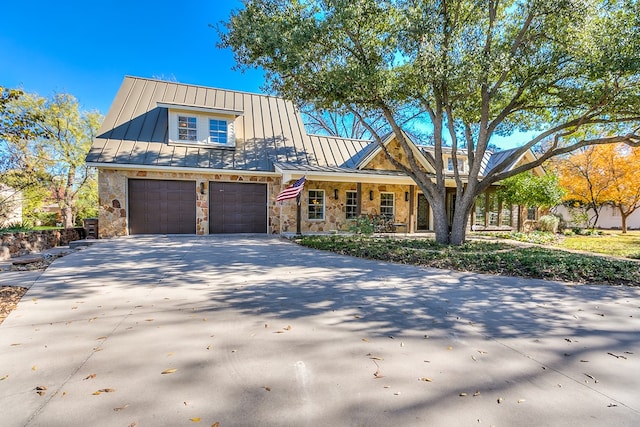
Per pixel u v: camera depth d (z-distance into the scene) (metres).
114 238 10.70
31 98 13.86
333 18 7.34
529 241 11.82
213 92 14.61
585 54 7.33
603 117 9.95
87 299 4.04
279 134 14.32
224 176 12.32
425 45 7.41
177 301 3.99
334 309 3.77
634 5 7.11
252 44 7.63
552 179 13.66
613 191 16.30
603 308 3.94
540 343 2.91
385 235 12.68
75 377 2.24
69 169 16.06
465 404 1.99
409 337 3.01
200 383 2.18
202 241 10.20
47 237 9.22
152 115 12.68
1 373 2.28
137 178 11.36
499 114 9.46
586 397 2.09
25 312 3.53
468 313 3.70
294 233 12.48
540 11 7.03
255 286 4.76
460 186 9.46
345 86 7.98
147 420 1.79
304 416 1.85
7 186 10.12
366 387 2.16
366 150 14.62
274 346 2.77
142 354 2.59
